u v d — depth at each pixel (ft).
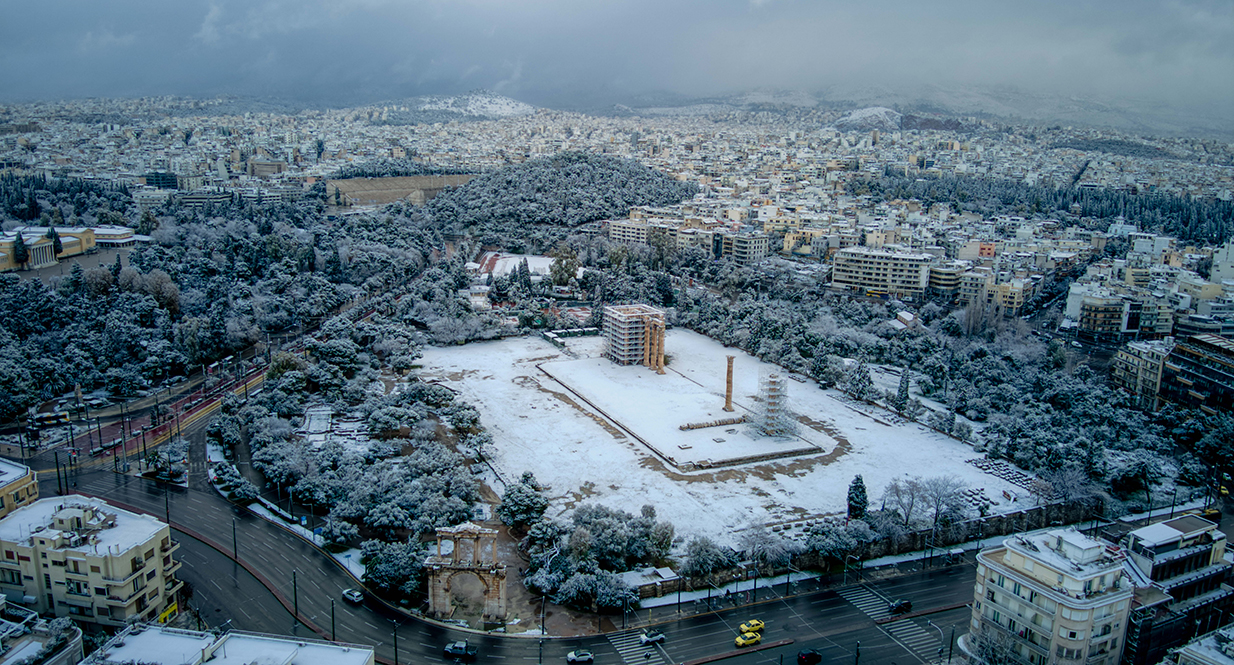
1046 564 649.20
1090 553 653.30
